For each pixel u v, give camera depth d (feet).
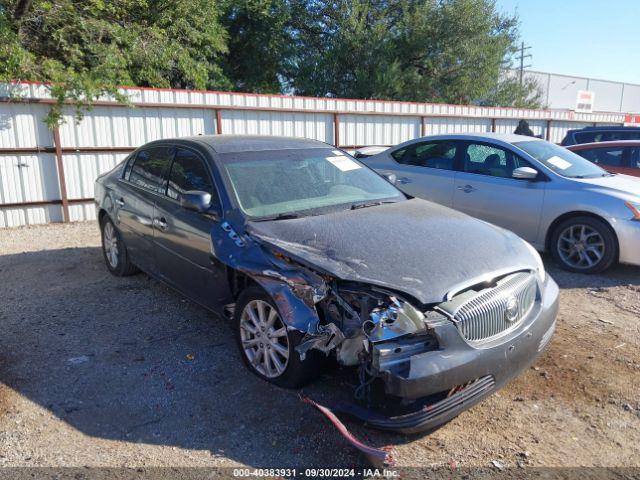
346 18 84.38
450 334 9.55
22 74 35.01
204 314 16.26
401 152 26.43
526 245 12.69
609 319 16.05
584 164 23.30
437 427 10.57
